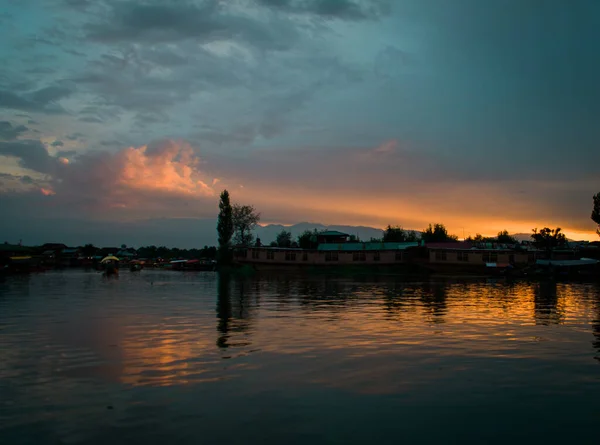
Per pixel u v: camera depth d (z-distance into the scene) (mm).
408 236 125812
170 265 135875
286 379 13719
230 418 10812
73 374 14266
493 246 97312
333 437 9844
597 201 83938
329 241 114438
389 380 13648
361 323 23844
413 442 9664
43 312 28812
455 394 12461
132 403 11742
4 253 113438
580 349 17688
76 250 171125
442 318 25672
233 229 119000
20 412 11172
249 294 41969
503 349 17625
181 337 20031
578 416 11039
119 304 33531
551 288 50000
